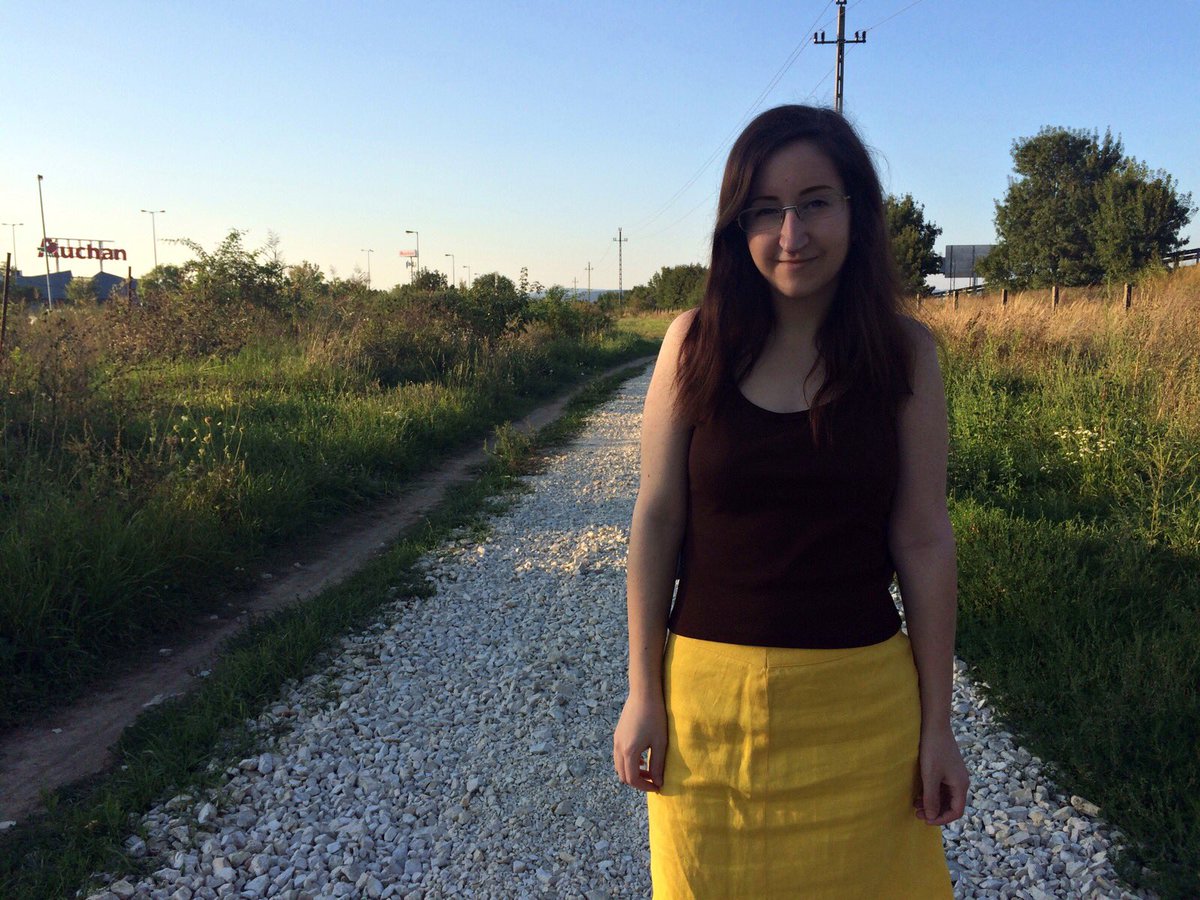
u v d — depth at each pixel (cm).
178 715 357
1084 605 397
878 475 125
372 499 766
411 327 1534
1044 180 3600
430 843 283
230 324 1519
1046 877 254
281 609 493
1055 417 745
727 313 130
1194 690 324
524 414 1321
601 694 382
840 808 128
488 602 497
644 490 137
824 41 2464
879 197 130
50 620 405
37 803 303
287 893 256
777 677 126
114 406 735
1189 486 524
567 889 260
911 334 130
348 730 352
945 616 132
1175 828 262
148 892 256
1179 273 1888
